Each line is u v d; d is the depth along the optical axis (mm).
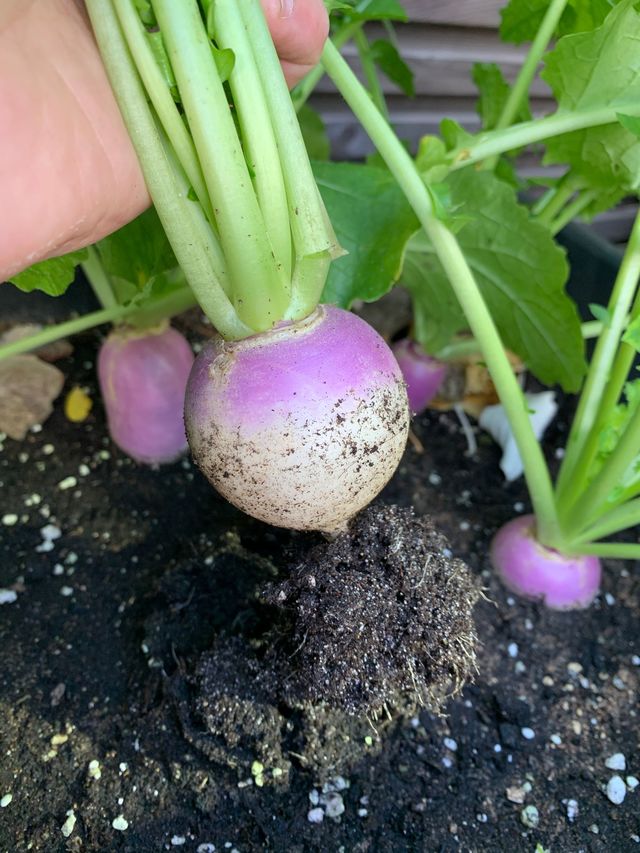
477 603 304
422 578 220
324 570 217
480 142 240
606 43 217
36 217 135
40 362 382
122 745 254
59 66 141
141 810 241
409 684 217
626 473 264
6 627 287
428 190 213
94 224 159
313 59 191
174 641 260
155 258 247
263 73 162
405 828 242
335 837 239
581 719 275
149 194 169
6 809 240
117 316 291
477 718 272
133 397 321
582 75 230
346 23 310
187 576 273
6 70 129
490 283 301
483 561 321
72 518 328
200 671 239
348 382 180
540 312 297
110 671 274
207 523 325
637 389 229
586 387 272
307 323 187
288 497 185
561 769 261
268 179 167
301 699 226
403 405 196
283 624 232
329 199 254
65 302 423
